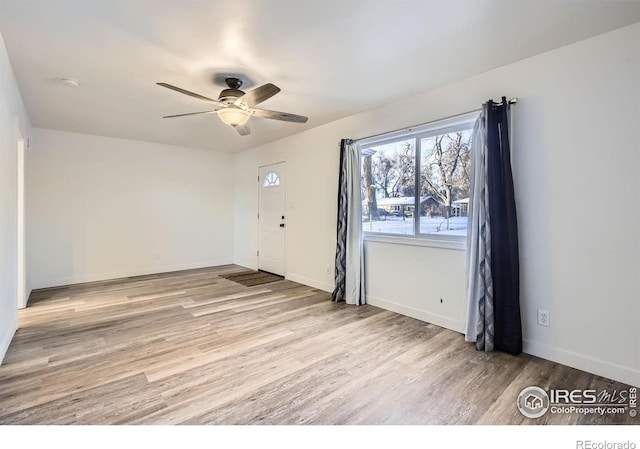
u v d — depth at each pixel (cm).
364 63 259
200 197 618
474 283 273
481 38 222
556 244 239
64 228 475
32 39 222
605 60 216
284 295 423
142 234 550
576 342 231
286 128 459
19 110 315
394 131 348
